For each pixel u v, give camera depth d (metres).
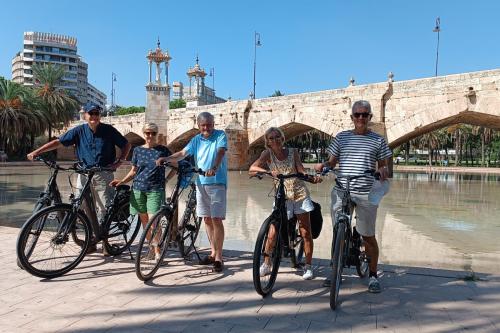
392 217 13.71
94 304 4.45
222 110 45.00
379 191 5.06
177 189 5.77
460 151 80.50
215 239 5.73
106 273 5.55
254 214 13.76
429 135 68.06
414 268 5.83
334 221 5.18
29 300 4.54
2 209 13.46
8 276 5.34
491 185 28.61
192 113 48.50
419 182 31.48
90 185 5.98
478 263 7.75
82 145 6.20
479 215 14.20
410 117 29.77
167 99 52.44
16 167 42.12
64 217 5.52
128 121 58.88
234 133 41.44
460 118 30.12
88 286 5.02
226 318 4.13
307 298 4.73
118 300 4.57
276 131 5.44
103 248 6.35
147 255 5.37
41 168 40.78
